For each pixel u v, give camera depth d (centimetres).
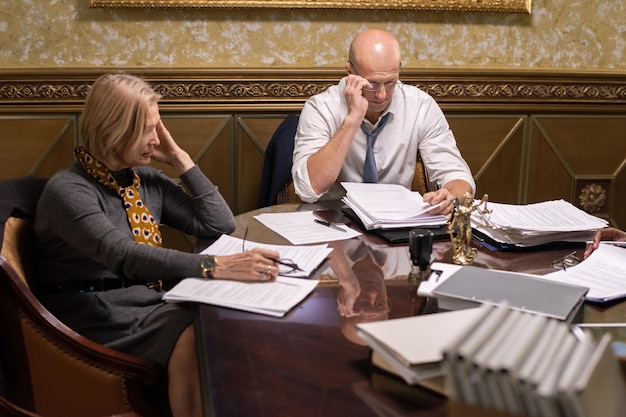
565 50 380
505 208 215
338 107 280
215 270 168
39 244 191
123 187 197
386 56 257
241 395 113
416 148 287
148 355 173
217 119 359
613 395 87
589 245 190
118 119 185
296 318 145
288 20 355
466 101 375
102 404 168
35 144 349
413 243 173
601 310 150
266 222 223
